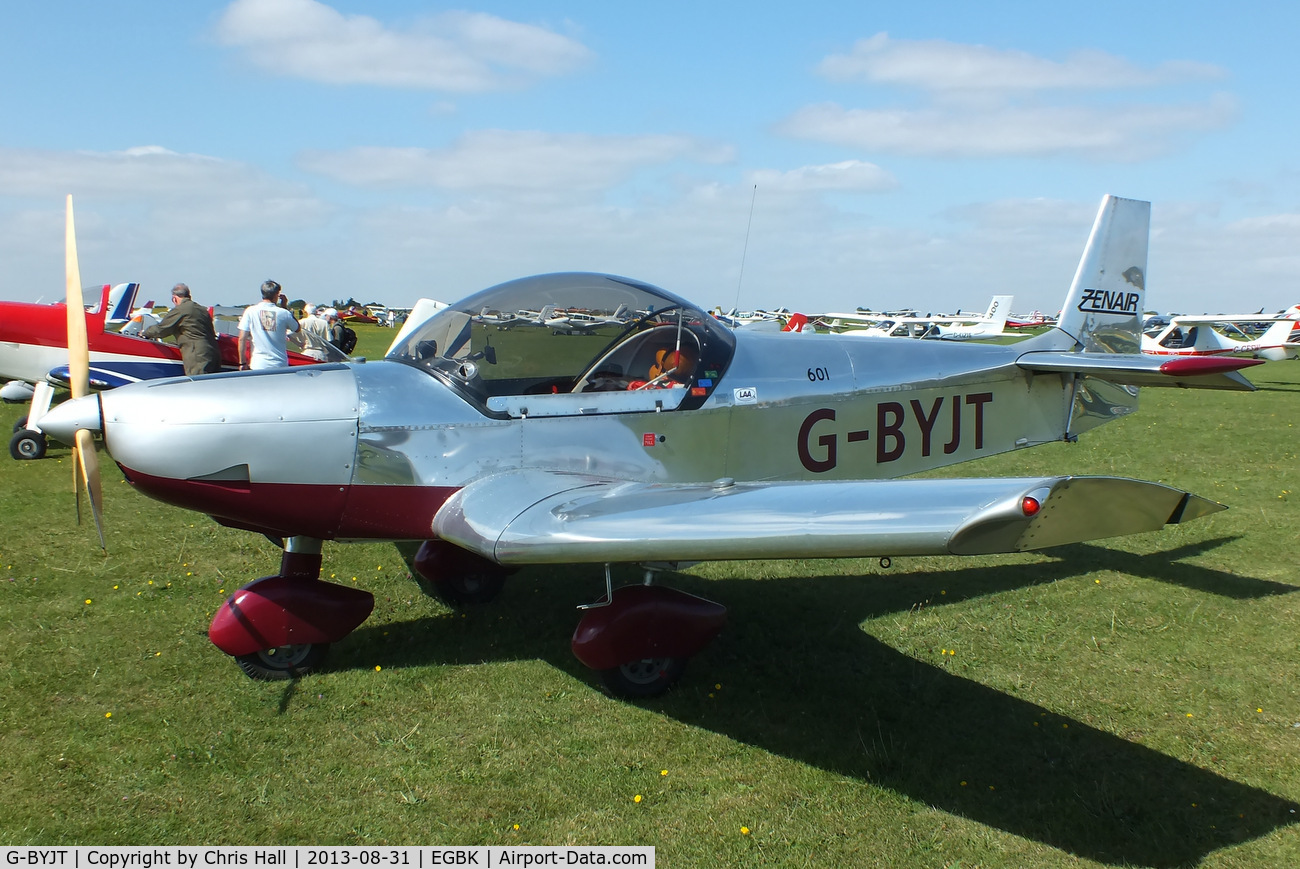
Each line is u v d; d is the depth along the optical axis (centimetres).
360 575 514
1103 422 612
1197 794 301
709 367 454
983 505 266
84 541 566
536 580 514
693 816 284
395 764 311
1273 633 441
